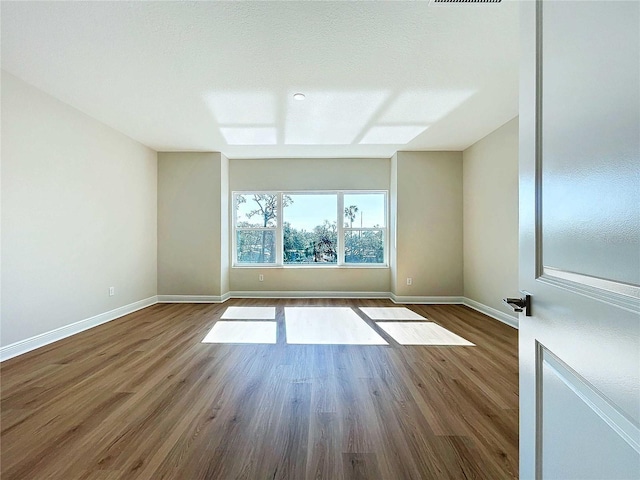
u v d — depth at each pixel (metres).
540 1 0.85
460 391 2.20
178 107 3.46
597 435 0.63
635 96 0.53
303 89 3.04
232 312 4.59
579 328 0.68
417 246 5.27
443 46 2.38
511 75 2.78
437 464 1.48
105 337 3.42
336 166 5.66
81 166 3.62
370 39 2.30
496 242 4.23
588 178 0.65
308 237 5.79
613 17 0.58
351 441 1.65
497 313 4.23
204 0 1.93
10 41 2.31
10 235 2.82
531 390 0.90
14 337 2.85
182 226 5.31
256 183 5.69
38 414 1.90
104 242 4.02
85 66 2.66
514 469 1.45
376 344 3.20
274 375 2.46
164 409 1.96
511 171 3.88
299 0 1.94
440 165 5.25
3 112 2.75
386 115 3.67
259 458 1.52
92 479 1.39
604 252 0.60
